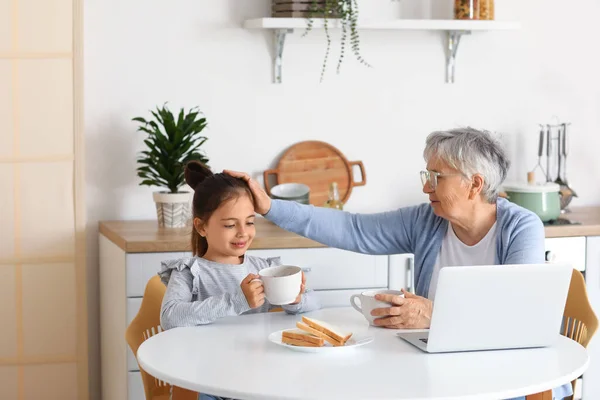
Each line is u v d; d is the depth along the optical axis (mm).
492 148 2357
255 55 3867
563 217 3854
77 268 3512
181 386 1766
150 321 2477
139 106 3760
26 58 3398
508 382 1764
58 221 3479
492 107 4160
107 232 3516
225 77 3842
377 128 4035
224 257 2479
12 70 3391
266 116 3904
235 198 2373
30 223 3457
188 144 3521
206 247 2561
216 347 2012
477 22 3842
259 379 1766
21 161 3426
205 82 3824
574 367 1875
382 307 2182
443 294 1915
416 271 2545
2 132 3402
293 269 2223
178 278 2396
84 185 3490
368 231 2605
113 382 3494
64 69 3438
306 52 3924
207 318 2203
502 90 4164
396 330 2188
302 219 2588
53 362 3529
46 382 3533
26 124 3420
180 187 3660
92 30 3682
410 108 4066
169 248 3172
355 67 3984
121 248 3225
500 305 1959
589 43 4242
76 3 3424
